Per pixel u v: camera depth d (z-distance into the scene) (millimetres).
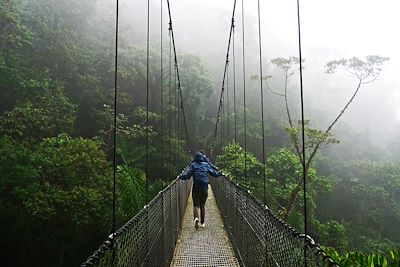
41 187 8406
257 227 2654
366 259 2998
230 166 12805
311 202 13734
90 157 9359
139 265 1965
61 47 12773
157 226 2754
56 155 9039
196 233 4738
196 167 4980
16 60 11180
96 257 1271
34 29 12703
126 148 11008
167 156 13773
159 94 17312
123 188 5977
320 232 14156
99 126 13328
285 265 1862
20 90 10711
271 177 14344
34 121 10102
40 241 8508
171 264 3510
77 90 13445
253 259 2791
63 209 8211
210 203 7555
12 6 11914
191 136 19641
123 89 15844
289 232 1786
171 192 3930
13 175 8328
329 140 11648
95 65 14812
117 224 7562
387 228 20219
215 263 3533
